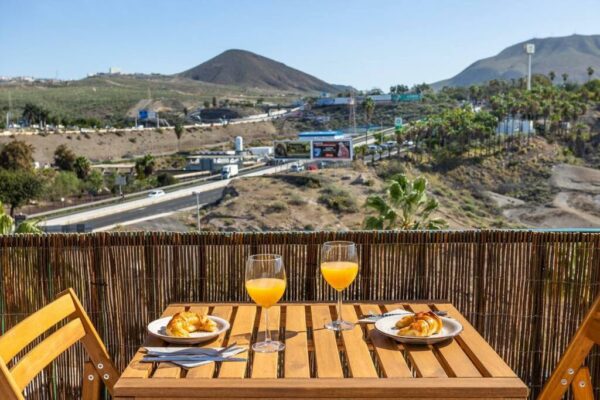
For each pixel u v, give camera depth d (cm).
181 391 161
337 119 9819
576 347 213
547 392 215
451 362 176
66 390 298
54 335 200
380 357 180
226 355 180
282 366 198
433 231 287
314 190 3594
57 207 4369
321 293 290
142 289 292
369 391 160
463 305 290
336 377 167
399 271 289
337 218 3225
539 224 3300
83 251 292
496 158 4153
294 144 5738
